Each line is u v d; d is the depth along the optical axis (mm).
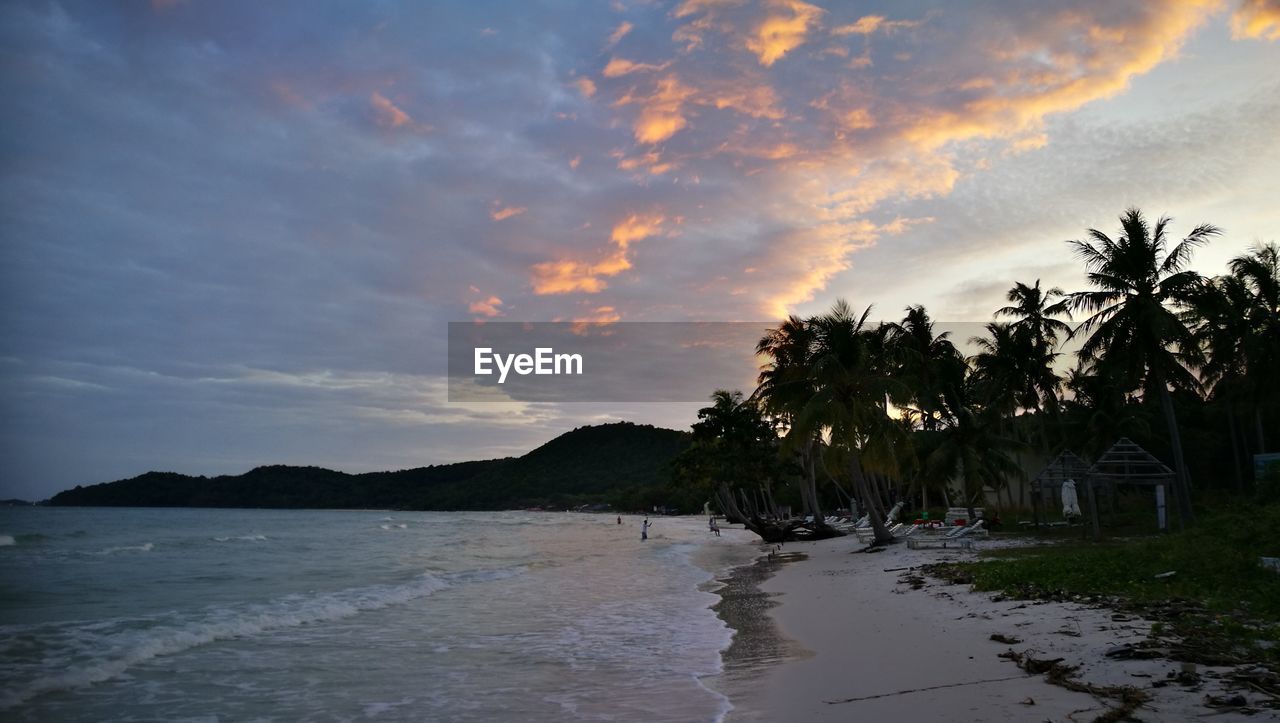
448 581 25078
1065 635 9977
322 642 13516
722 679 9852
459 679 10492
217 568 31375
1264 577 13102
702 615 16391
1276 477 31891
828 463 36531
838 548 36844
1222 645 8469
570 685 9969
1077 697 7062
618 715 8320
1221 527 19234
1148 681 7238
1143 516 38281
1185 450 52594
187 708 9219
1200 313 36844
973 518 38969
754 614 16031
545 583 24219
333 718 8641
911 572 21062
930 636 11172
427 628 15055
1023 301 47094
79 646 13031
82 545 47344
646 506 195250
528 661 11656
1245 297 40125
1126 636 9461
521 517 174250
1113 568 15648
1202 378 45688
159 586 23875
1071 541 27703
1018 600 13562
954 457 40625
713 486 68188
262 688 10148
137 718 8820
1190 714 6145
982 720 6668
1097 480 31891
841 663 10000
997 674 8328
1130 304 33250
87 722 8664
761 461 60625
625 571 28828
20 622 15727
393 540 59031
